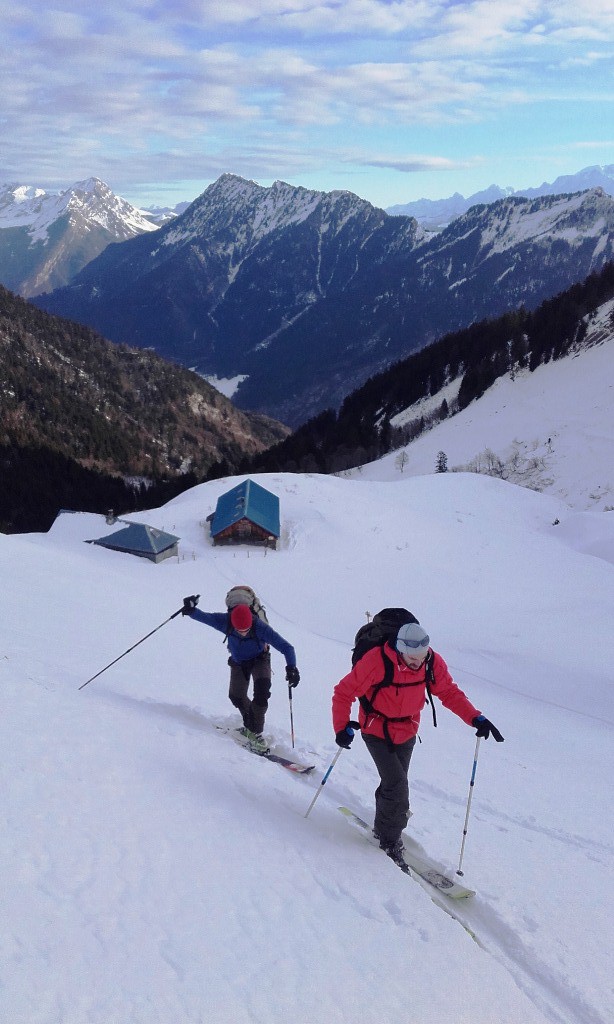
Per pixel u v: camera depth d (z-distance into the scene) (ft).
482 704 71.56
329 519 171.53
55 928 12.00
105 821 16.17
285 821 20.40
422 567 148.87
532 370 496.23
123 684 33.30
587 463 349.61
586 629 110.42
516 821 29.40
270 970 13.05
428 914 17.20
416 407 565.53
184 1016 11.18
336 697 20.84
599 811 34.60
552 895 21.22
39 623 42.32
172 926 13.32
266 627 28.19
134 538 153.07
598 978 16.92
